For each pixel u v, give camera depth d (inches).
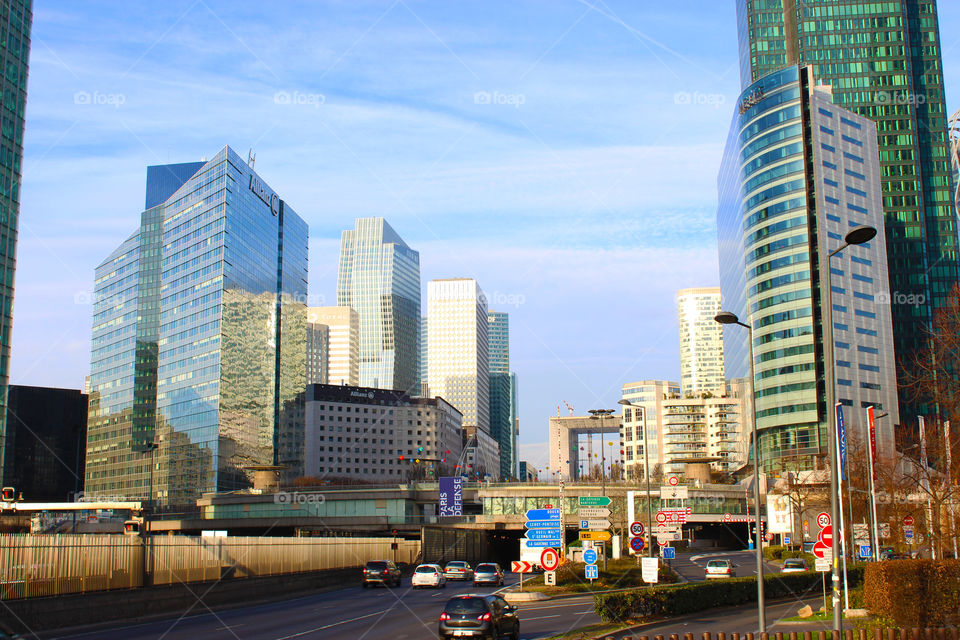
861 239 1110.4
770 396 7372.1
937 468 2283.5
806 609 1615.4
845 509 3137.3
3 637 1269.7
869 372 7278.5
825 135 7470.5
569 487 5374.0
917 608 1357.0
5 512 4616.1
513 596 2055.9
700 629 1422.2
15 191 5467.5
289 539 2495.1
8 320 5344.5
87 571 1552.7
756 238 7652.6
